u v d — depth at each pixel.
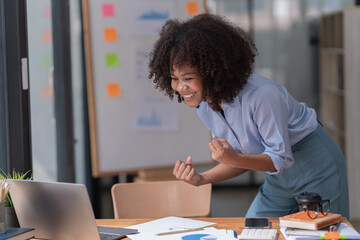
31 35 3.48
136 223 2.40
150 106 4.38
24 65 3.06
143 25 4.35
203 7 4.49
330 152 2.61
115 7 4.30
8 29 2.98
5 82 3.01
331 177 2.59
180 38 2.25
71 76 4.05
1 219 2.04
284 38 7.66
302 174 2.61
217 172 2.65
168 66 2.30
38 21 3.62
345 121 5.86
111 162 4.31
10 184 2.14
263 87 2.34
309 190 2.61
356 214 5.86
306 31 7.64
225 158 2.23
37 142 3.61
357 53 5.79
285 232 2.05
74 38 4.65
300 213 2.12
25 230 2.08
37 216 2.14
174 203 3.05
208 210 3.03
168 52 2.29
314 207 2.15
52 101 3.95
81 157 4.81
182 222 2.38
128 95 4.34
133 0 4.33
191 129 4.46
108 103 4.30
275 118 2.32
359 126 5.85
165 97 4.39
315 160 2.58
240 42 2.30
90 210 2.00
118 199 2.96
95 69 4.27
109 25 4.29
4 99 3.02
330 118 7.16
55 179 4.00
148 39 4.36
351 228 2.07
